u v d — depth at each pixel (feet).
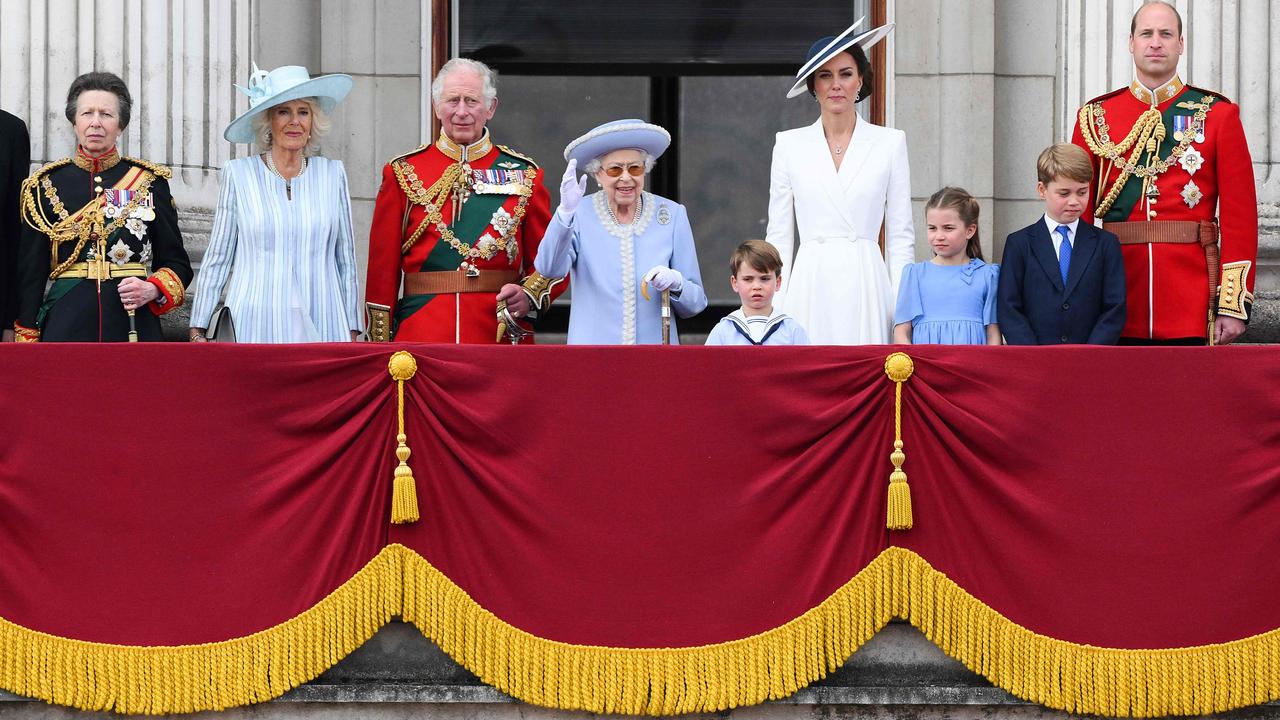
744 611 85.97
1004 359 86.79
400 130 127.44
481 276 98.89
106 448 86.38
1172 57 98.02
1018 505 85.92
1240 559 86.17
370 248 99.81
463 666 86.99
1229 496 86.22
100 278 97.55
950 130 126.41
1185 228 97.50
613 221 97.30
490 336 98.73
